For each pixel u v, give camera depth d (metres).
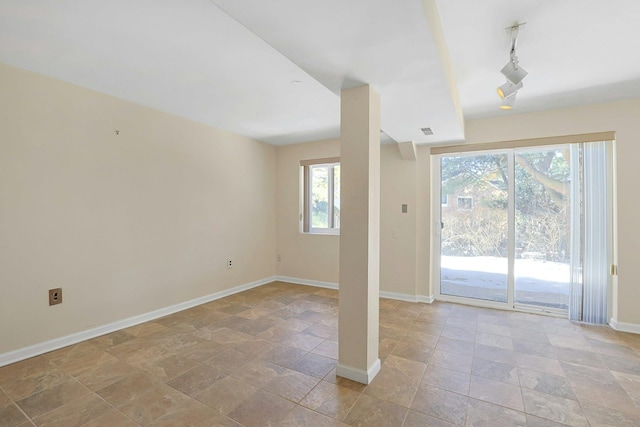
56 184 2.68
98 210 2.96
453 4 1.74
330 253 4.83
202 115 3.63
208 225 4.08
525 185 3.75
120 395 2.03
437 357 2.58
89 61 2.34
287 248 5.22
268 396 2.03
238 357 2.56
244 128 4.20
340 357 2.27
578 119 3.32
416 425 1.77
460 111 3.23
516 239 3.80
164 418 1.81
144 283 3.35
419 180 4.21
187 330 3.12
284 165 5.23
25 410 1.87
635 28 1.95
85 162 2.86
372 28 1.49
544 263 3.67
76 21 1.83
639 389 2.11
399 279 4.32
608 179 3.27
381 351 2.69
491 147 3.74
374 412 1.88
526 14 1.82
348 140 2.23
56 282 2.69
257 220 4.91
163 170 3.52
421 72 1.98
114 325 3.08
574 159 3.41
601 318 3.30
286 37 1.57
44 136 2.60
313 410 1.89
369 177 2.17
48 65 2.41
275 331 3.11
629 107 3.12
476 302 4.00
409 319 3.48
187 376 2.26
